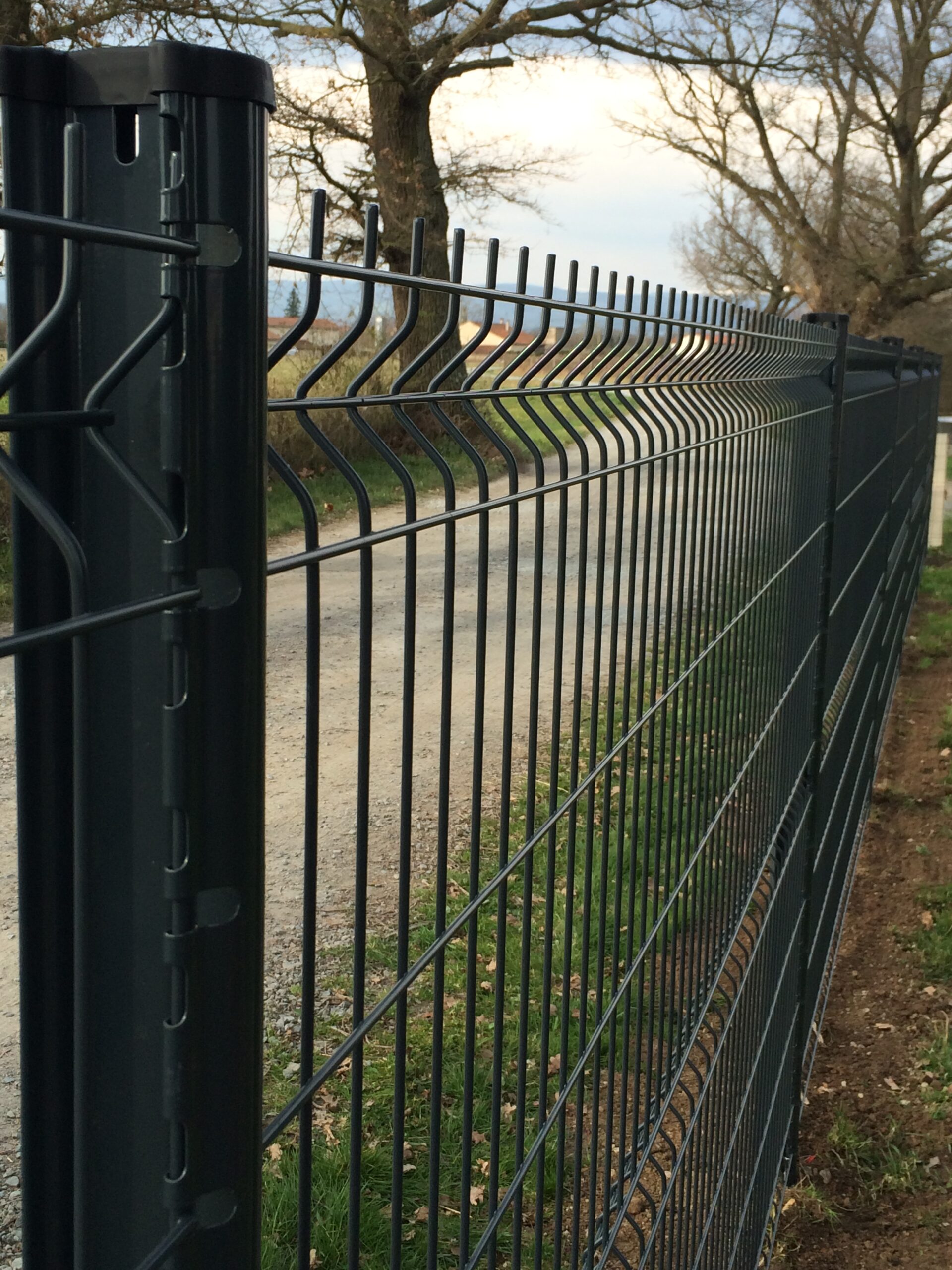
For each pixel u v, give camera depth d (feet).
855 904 19.19
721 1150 8.55
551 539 26.86
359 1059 3.25
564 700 19.53
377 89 54.70
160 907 2.48
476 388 4.22
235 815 2.49
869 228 102.37
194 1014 2.46
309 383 3.10
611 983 5.85
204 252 2.37
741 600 8.56
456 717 21.47
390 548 34.22
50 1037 2.53
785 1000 11.76
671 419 6.36
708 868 7.97
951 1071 14.49
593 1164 5.63
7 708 17.16
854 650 17.06
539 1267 4.91
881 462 21.35
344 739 20.10
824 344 12.28
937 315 102.47
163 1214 2.54
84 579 2.14
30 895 2.49
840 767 15.79
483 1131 10.88
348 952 13.35
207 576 2.42
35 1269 2.55
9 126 2.41
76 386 2.49
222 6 44.93
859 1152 13.28
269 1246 9.20
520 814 17.06
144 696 2.46
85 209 2.41
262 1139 2.64
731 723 8.50
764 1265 11.10
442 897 3.87
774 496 9.79
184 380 2.37
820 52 76.07
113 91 2.40
